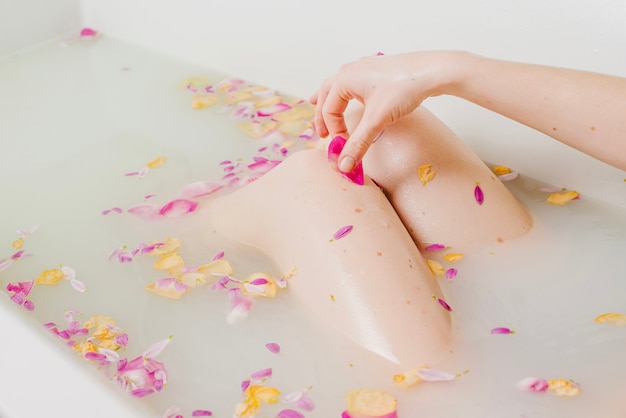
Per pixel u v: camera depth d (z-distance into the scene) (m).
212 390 0.89
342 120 1.01
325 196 0.96
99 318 0.99
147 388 0.89
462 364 0.90
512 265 1.02
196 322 0.98
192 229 1.12
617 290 0.99
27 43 1.67
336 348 0.92
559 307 0.97
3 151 1.34
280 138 1.33
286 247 0.99
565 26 1.14
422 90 0.94
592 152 0.94
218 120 1.40
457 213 1.03
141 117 1.42
